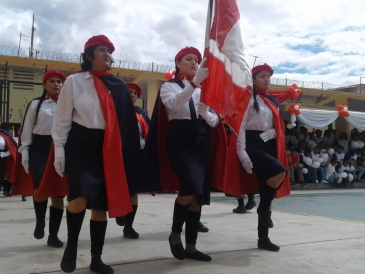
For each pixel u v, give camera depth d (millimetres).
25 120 4277
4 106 11094
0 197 9641
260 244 3971
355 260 3574
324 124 13945
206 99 3314
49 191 3488
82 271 3135
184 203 3369
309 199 9969
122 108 3152
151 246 4082
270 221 3896
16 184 4555
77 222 2904
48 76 4289
